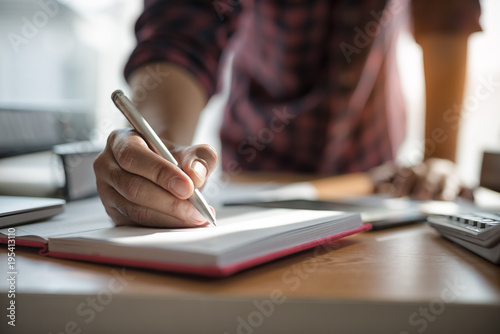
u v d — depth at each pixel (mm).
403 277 367
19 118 736
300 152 1350
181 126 670
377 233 571
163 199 440
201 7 840
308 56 1256
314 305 307
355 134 1346
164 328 312
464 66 1091
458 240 483
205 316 310
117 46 2268
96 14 2232
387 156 1384
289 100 1334
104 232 433
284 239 410
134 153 453
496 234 393
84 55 2213
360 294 319
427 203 778
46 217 547
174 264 350
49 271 373
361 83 1227
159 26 797
